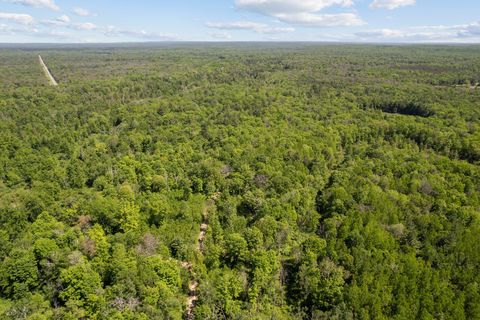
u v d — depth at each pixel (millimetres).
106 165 91188
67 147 111812
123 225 63062
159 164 87375
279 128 122125
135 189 77875
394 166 90375
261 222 64938
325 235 66000
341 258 57750
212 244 60719
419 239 64625
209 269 57531
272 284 54656
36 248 51812
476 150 99875
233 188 80250
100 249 54812
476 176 85375
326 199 77062
